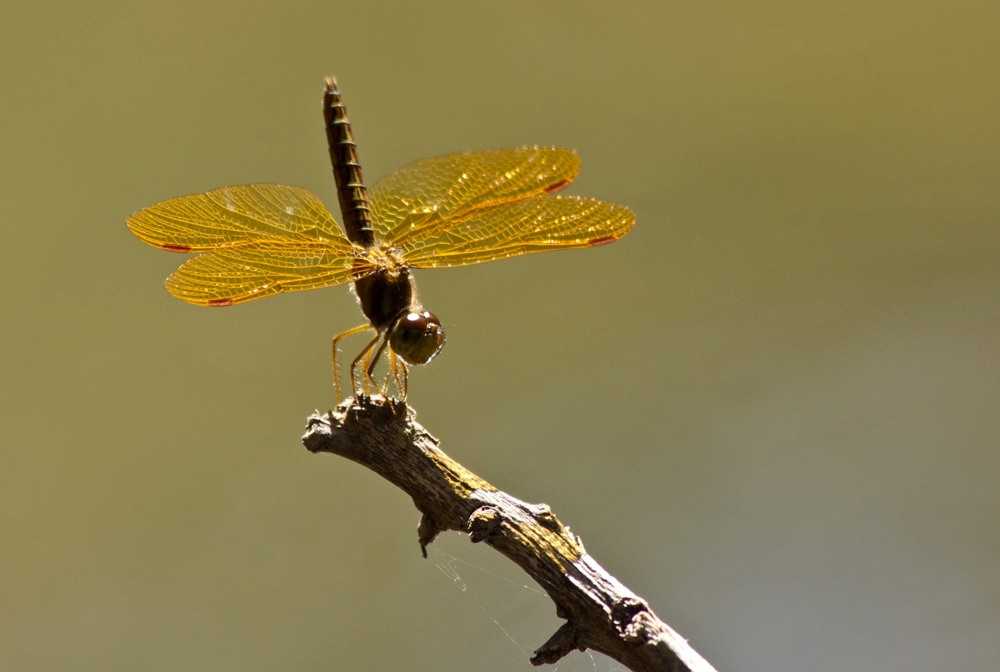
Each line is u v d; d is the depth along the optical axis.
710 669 0.84
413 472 0.85
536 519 0.85
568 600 0.85
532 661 0.85
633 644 0.85
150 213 0.86
